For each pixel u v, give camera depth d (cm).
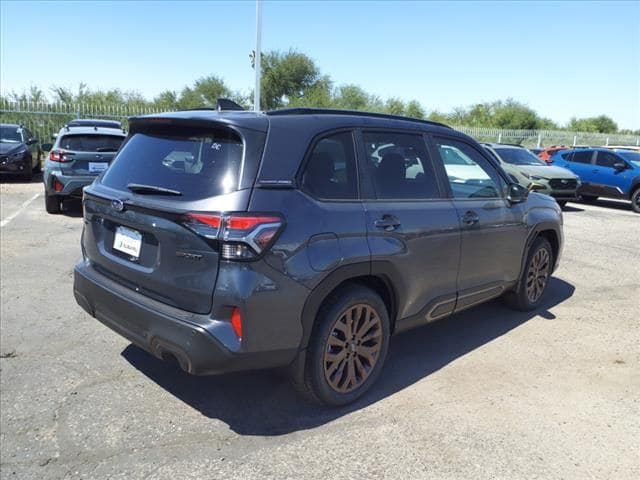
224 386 373
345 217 324
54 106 2119
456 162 430
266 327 290
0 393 356
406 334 482
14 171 1473
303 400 358
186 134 327
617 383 396
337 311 326
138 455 295
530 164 1448
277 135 308
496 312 545
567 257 821
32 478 275
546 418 344
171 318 293
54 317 491
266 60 4291
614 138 3475
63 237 819
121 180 346
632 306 578
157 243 308
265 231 282
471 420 339
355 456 299
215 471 283
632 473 291
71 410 338
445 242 393
